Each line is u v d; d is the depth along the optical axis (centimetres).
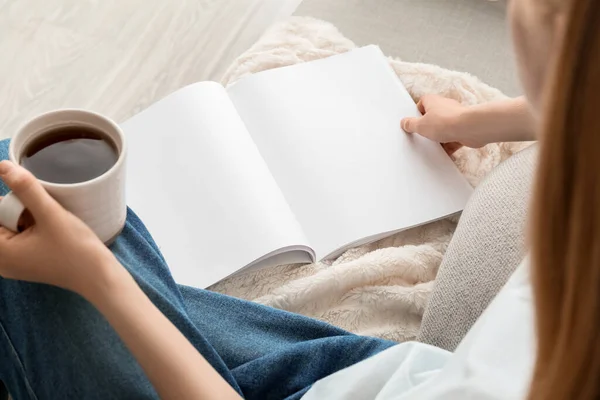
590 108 31
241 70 121
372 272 94
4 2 149
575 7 30
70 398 61
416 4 142
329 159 104
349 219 98
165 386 54
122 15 150
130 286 54
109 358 59
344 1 142
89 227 56
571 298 34
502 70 134
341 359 78
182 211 95
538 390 39
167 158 99
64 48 145
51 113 54
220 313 80
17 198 50
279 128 106
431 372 67
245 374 74
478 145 102
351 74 114
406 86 119
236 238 92
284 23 132
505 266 76
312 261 96
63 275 53
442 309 79
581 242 33
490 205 81
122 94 140
